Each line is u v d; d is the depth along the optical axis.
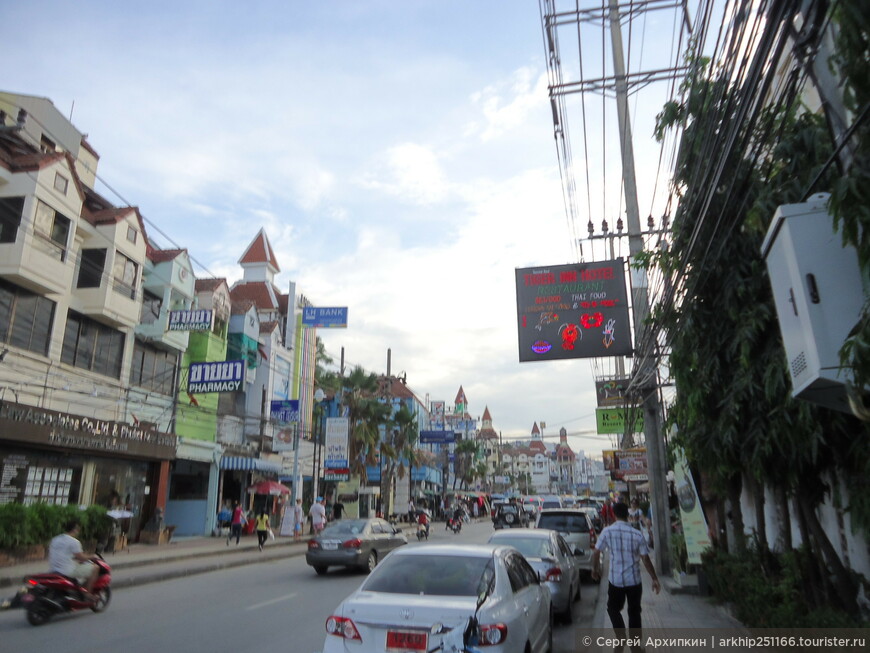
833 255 4.39
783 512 9.01
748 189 7.44
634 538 8.24
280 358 37.84
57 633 9.51
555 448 155.50
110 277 22.78
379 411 45.41
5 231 19.00
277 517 36.41
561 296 15.14
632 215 14.93
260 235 44.72
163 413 27.09
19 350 19.53
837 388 4.43
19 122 21.12
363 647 5.45
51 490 20.52
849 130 3.99
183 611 11.40
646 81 11.51
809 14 4.35
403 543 19.67
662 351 11.09
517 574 7.04
